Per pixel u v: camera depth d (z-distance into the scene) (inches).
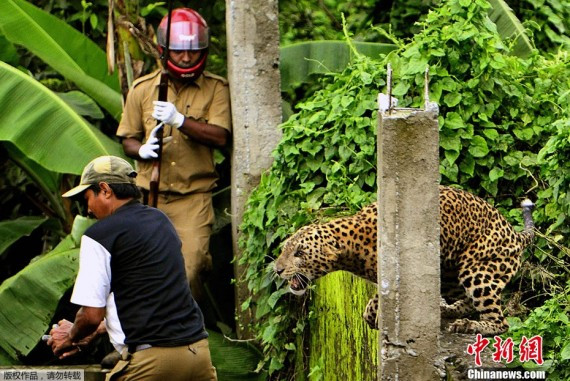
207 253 519.5
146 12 583.8
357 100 453.4
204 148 524.7
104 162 354.0
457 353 337.4
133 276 343.9
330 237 358.6
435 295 322.3
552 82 451.5
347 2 642.2
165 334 344.2
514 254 359.3
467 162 434.6
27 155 533.0
